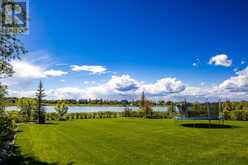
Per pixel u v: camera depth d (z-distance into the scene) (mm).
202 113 19922
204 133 15391
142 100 37312
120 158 9219
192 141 12562
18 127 20734
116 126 20375
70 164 8500
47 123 25906
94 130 17688
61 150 10672
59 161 8875
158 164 8406
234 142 12211
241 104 31719
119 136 14453
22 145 11867
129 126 20203
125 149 10750
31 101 29578
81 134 15617
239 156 9383
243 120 25000
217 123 21750
